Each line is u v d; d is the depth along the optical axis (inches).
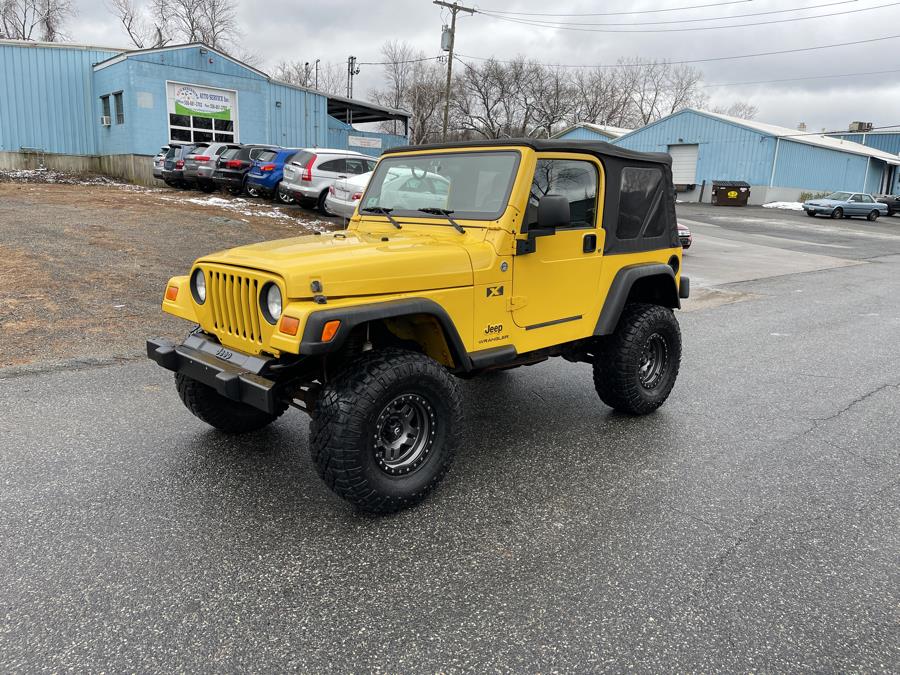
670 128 1603.1
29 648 92.4
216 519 129.9
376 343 146.6
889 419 198.5
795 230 1012.5
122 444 165.2
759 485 150.8
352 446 121.3
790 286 494.6
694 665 92.2
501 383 227.8
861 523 133.8
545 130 2255.2
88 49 906.1
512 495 143.6
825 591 110.2
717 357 274.7
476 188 150.4
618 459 164.1
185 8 1846.7
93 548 118.3
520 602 105.7
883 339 314.7
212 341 142.8
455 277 135.3
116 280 340.2
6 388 203.6
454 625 99.7
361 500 125.6
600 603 105.8
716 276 538.9
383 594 107.1
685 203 1498.5
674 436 180.7
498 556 119.1
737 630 99.7
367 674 89.3
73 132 915.4
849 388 230.8
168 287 155.3
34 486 141.3
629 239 179.3
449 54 1312.7
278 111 991.0
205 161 744.3
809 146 1520.7
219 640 95.3
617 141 1740.9
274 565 114.7
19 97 868.6
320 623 99.6
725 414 200.7
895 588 111.5
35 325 267.3
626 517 134.6
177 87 879.1
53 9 1728.6
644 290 202.7
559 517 134.0
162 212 548.7
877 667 92.6
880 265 650.2
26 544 118.8
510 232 143.2
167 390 207.3
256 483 145.7
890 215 1460.4
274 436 173.2
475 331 141.6
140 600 103.9
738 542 125.6
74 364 229.5
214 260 136.8
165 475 148.6
